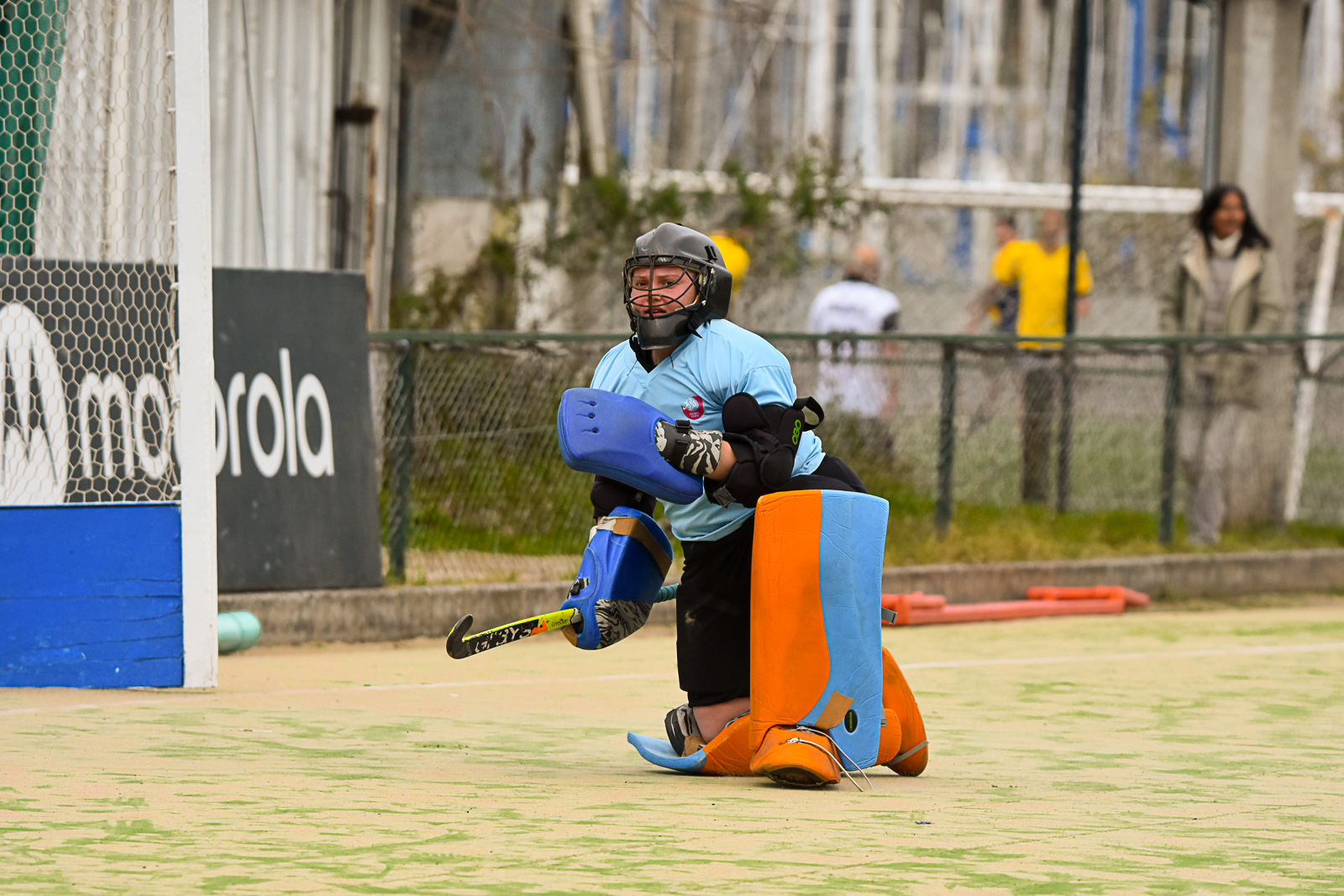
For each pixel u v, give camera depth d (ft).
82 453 80.84
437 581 105.09
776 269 167.53
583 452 52.90
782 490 54.19
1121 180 333.83
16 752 55.26
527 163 156.76
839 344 123.85
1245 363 139.03
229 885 35.24
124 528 75.00
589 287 155.84
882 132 525.75
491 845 40.24
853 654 52.95
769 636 53.01
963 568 120.78
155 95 83.71
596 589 54.34
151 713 66.90
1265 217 156.87
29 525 73.61
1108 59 533.96
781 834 42.60
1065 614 118.73
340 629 96.99
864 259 167.43
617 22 193.98
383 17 137.59
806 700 52.70
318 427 97.81
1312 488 145.69
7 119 87.66
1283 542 140.26
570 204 156.46
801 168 169.37
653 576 55.31
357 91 136.98
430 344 105.29
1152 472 138.00
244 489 94.43
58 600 74.02
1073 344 132.87
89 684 74.33
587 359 111.55
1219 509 138.82
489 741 62.59
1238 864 39.58
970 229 309.42
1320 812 47.88
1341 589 136.67
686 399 55.06
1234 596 132.36
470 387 107.24
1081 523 134.92
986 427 130.41
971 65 576.61
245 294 95.61
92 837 40.47
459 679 82.99
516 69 156.35
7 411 79.15
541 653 95.50
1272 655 95.86
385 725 66.08
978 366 129.70
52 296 80.59
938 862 39.06
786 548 52.90
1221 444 138.82
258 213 127.13
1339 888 36.99
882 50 536.83
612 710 72.84
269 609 94.32
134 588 75.15
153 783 49.24
